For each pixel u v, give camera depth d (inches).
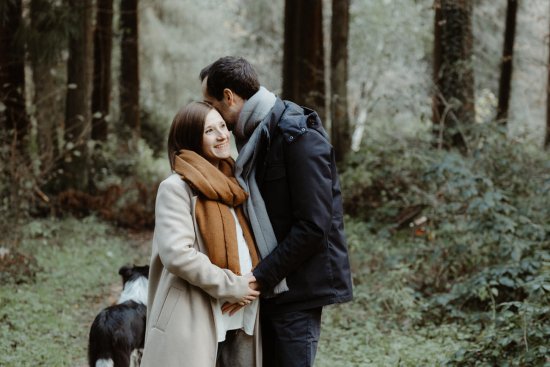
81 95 473.7
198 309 113.8
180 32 825.5
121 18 650.8
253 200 116.9
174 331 112.7
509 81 496.4
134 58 653.3
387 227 339.6
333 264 116.4
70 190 452.1
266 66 989.8
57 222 422.6
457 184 254.8
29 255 316.5
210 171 114.7
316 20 529.7
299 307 115.2
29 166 372.5
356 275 296.8
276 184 115.6
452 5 390.6
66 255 354.6
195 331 112.7
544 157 324.5
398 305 252.4
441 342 217.2
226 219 114.3
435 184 306.0
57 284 301.4
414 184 362.3
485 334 190.4
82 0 465.1
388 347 216.5
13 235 334.6
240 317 118.0
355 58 828.6
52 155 441.1
